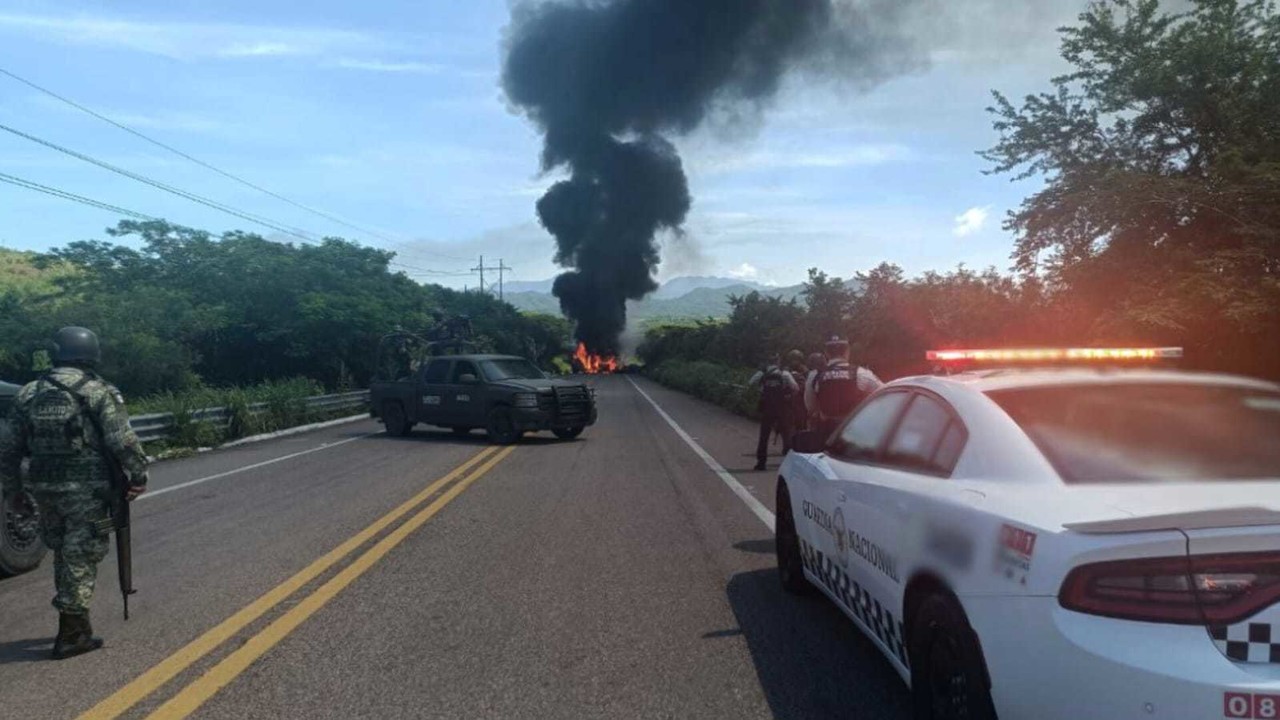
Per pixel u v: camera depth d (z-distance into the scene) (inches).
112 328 1315.2
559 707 195.8
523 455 695.1
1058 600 128.2
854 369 406.3
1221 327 447.2
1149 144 624.4
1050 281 580.1
